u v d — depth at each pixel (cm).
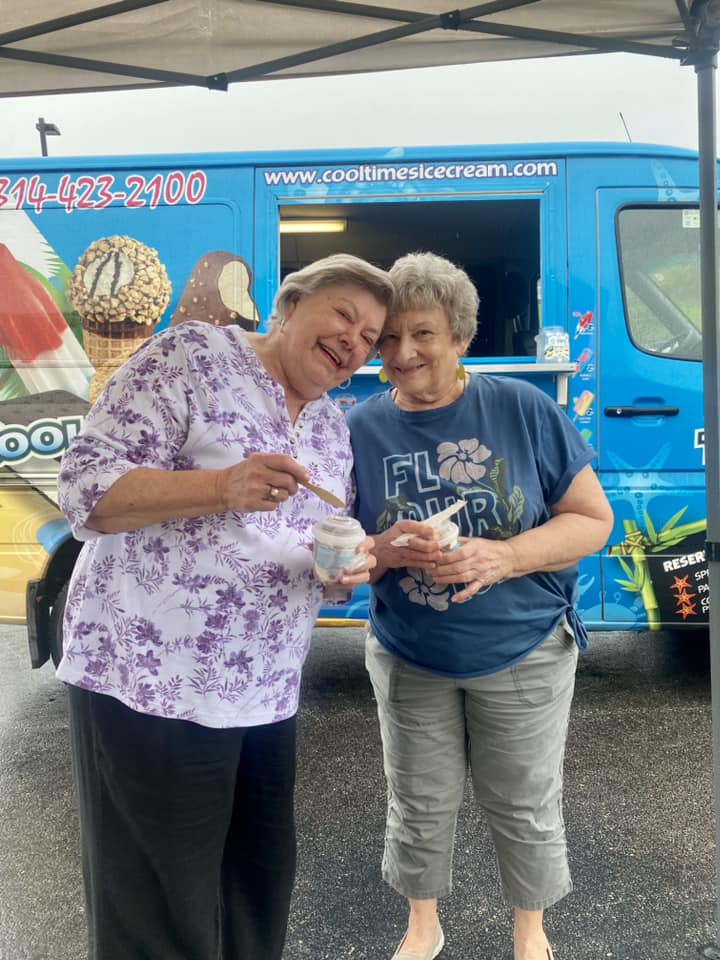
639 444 331
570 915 213
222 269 338
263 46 234
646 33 214
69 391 336
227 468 132
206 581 135
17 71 243
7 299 336
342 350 147
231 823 162
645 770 297
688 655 425
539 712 172
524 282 471
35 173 338
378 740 332
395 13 219
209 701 136
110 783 138
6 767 315
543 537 164
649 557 330
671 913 213
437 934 195
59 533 337
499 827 177
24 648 486
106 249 336
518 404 171
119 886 141
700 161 191
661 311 333
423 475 170
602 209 332
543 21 217
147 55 236
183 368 138
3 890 232
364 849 251
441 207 378
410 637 173
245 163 338
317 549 138
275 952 166
